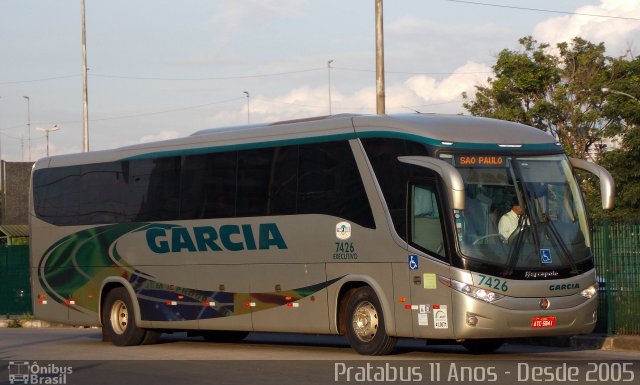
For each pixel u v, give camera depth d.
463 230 14.37
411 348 17.58
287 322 16.67
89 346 19.75
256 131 17.53
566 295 14.73
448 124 15.14
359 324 15.65
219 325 17.84
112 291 20.00
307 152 16.55
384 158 15.34
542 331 14.49
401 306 14.92
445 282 14.38
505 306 14.27
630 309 17.05
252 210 17.30
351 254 15.65
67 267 20.91
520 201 14.82
